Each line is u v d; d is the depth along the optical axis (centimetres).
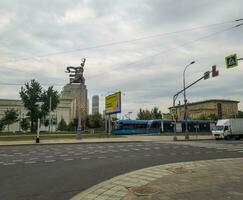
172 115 4578
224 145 3069
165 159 1827
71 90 11938
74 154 2127
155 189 909
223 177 1102
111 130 6481
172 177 1117
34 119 7700
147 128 6400
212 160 1689
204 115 12975
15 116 8044
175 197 802
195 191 871
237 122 4894
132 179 1108
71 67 4350
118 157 1934
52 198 839
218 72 3067
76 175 1228
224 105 13912
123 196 846
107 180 1102
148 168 1379
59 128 10219
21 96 7619
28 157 1919
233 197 795
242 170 1277
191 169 1319
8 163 1606
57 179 1132
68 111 11475
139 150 2466
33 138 4653
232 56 2427
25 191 923
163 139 4569
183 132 6575
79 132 4366
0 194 881
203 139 4797
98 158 1873
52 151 2380
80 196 853
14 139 4462
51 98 7888
